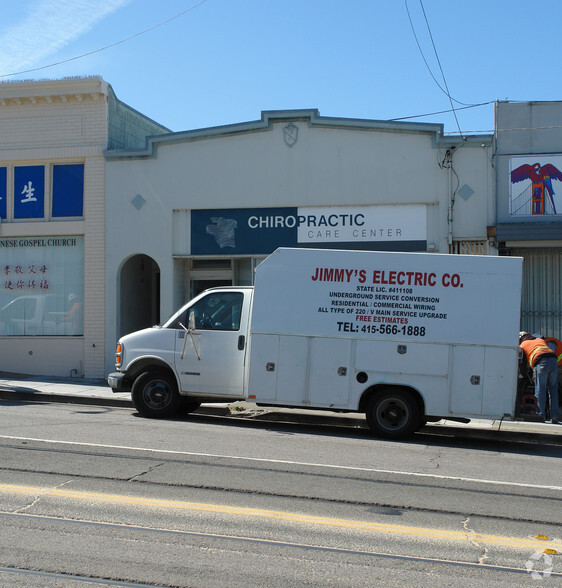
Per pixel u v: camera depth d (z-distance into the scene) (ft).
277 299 36.11
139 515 20.15
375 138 54.34
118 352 39.50
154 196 58.13
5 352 60.75
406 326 35.01
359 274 35.50
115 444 29.81
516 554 18.07
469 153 53.01
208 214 57.31
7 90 59.98
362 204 54.54
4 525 19.06
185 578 15.87
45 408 43.45
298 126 55.67
